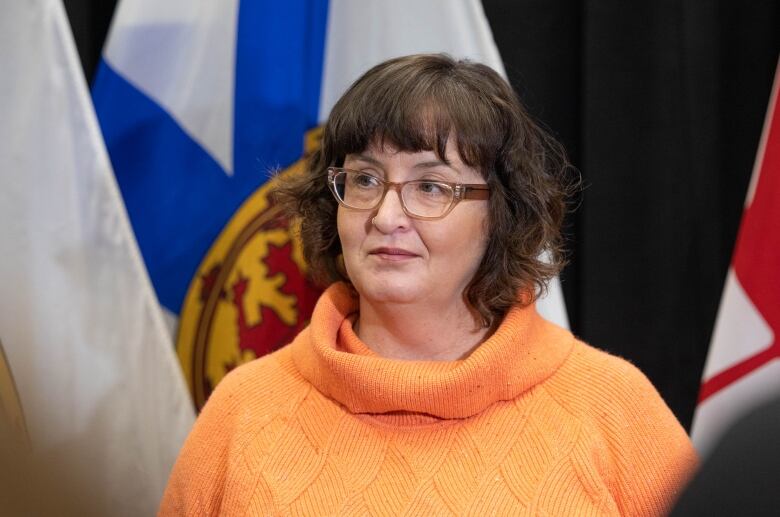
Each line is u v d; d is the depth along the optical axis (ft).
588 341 10.75
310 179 7.45
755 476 2.04
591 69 10.47
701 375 10.78
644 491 6.86
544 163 7.51
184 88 9.75
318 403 7.11
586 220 10.64
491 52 9.61
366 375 6.73
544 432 6.78
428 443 6.77
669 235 10.58
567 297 11.19
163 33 9.69
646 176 10.55
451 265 6.82
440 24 9.71
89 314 9.18
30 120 9.11
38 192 9.11
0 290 9.05
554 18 10.92
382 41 9.87
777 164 9.43
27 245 9.11
